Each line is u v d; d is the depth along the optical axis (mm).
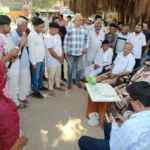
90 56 5281
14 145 1229
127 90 1817
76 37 4605
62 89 4820
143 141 1600
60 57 4406
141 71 3646
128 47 4148
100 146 2133
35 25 3842
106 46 4758
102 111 3307
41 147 2846
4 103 1223
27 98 4301
